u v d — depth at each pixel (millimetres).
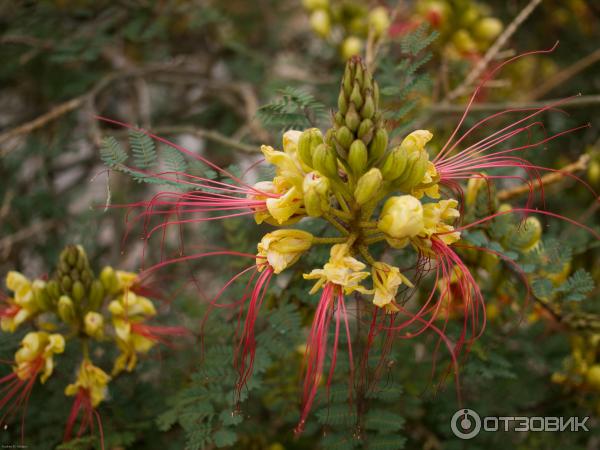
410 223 258
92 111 534
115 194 598
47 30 575
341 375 348
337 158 272
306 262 356
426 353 405
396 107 384
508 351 404
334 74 552
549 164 570
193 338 428
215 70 793
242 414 328
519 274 360
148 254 638
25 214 591
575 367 396
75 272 380
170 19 621
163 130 474
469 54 539
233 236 426
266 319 361
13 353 397
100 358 408
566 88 624
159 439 398
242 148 446
